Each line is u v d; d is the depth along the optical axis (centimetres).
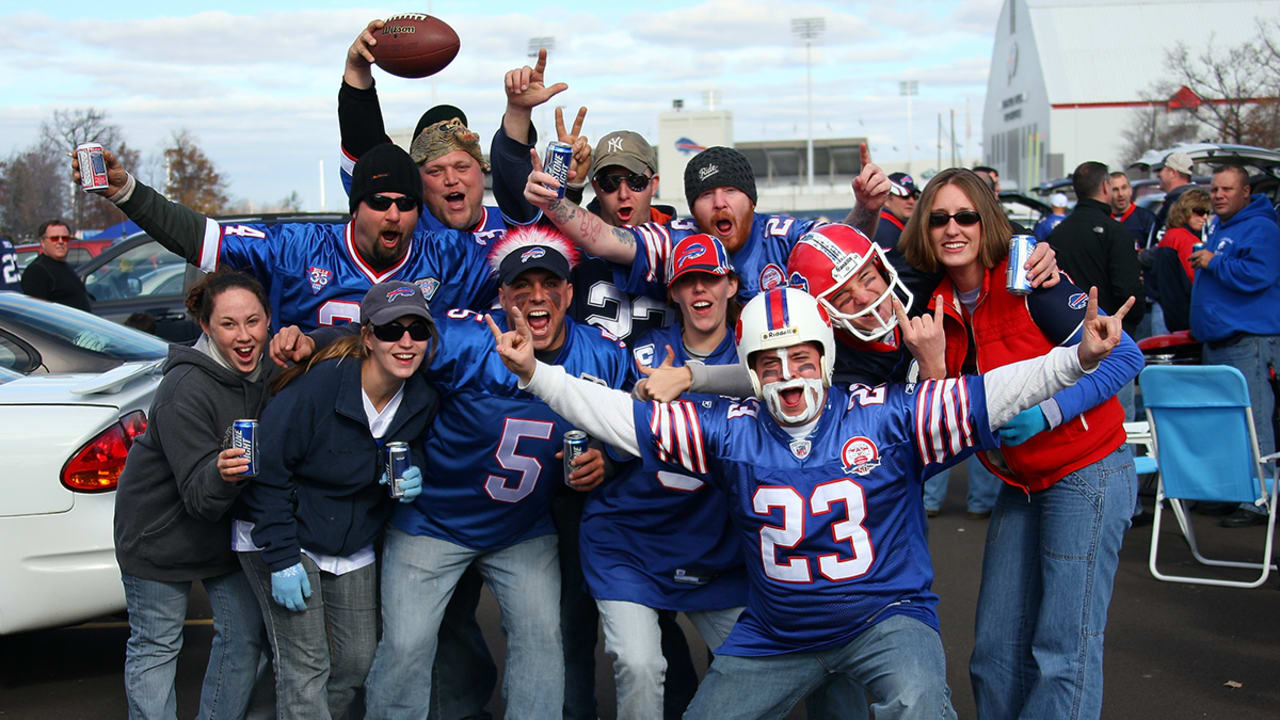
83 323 614
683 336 395
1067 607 359
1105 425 362
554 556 400
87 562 476
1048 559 365
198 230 414
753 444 329
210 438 380
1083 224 714
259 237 422
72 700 496
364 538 386
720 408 338
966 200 362
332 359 376
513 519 389
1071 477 360
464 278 438
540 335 381
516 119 426
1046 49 6862
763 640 342
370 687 386
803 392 316
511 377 373
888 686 316
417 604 385
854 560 323
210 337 388
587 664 437
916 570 331
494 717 468
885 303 356
